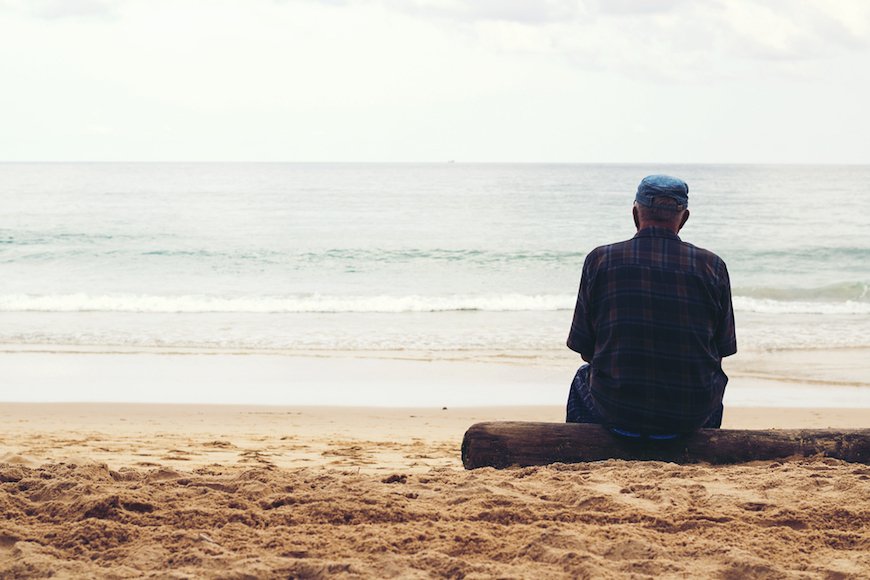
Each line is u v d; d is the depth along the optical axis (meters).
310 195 71.38
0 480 4.06
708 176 121.69
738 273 27.75
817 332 17.28
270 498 3.65
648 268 4.33
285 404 10.98
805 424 9.76
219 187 84.38
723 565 2.77
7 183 88.75
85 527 3.10
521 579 2.62
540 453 4.66
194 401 11.14
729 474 4.24
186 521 3.30
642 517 3.37
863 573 2.70
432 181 109.12
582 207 57.00
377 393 11.77
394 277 26.39
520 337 16.62
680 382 4.30
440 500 3.71
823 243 34.69
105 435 8.46
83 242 33.56
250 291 23.38
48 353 14.57
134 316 19.02
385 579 2.63
